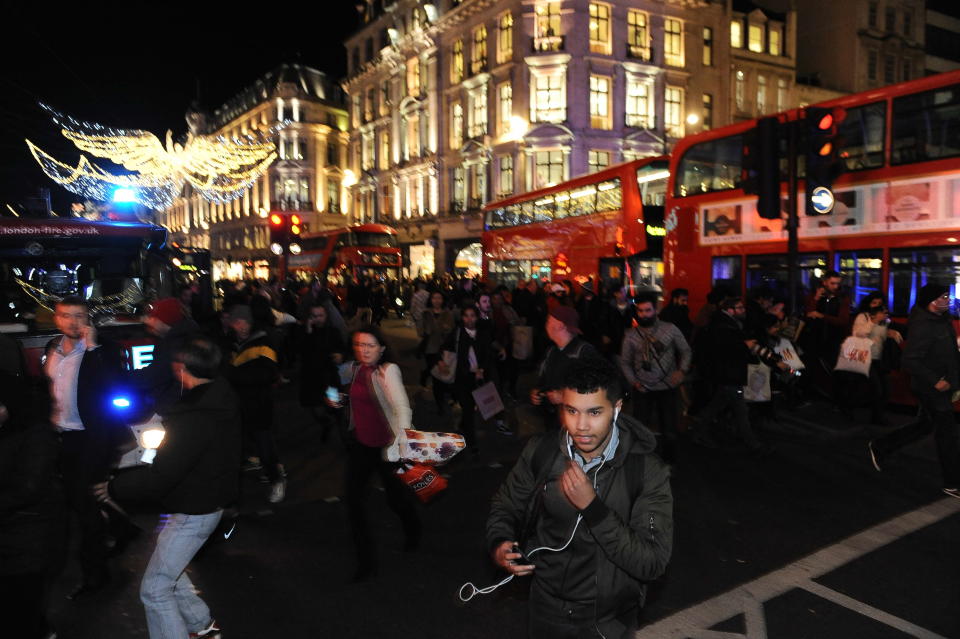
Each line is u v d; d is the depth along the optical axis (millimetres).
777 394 10492
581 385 2266
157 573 3385
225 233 78875
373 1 52562
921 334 6332
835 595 4457
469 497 6555
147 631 4129
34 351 7512
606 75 36250
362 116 54406
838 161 9055
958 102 9148
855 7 44531
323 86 69188
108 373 4742
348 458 4852
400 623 4176
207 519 3475
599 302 13164
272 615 4277
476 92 40344
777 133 9383
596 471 2365
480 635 4035
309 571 4922
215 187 69812
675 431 6918
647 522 2309
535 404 6133
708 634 3979
